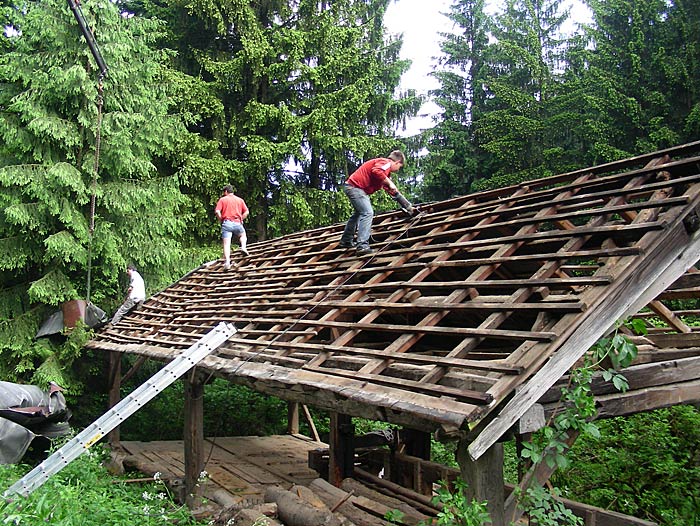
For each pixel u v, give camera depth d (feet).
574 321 12.67
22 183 40.63
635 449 24.48
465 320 23.09
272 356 20.40
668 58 56.85
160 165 57.93
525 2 94.27
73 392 43.83
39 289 41.27
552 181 20.29
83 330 40.63
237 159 62.08
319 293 23.27
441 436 12.25
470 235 19.51
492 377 12.64
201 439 26.91
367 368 15.65
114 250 44.60
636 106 55.62
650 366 16.37
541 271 14.74
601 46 62.28
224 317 28.22
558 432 12.98
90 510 18.40
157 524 20.43
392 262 21.07
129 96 47.06
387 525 20.13
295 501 20.92
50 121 41.47
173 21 62.18
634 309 13.84
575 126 69.21
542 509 12.95
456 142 85.05
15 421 32.65
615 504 23.54
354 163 65.51
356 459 33.47
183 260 53.78
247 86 61.98
